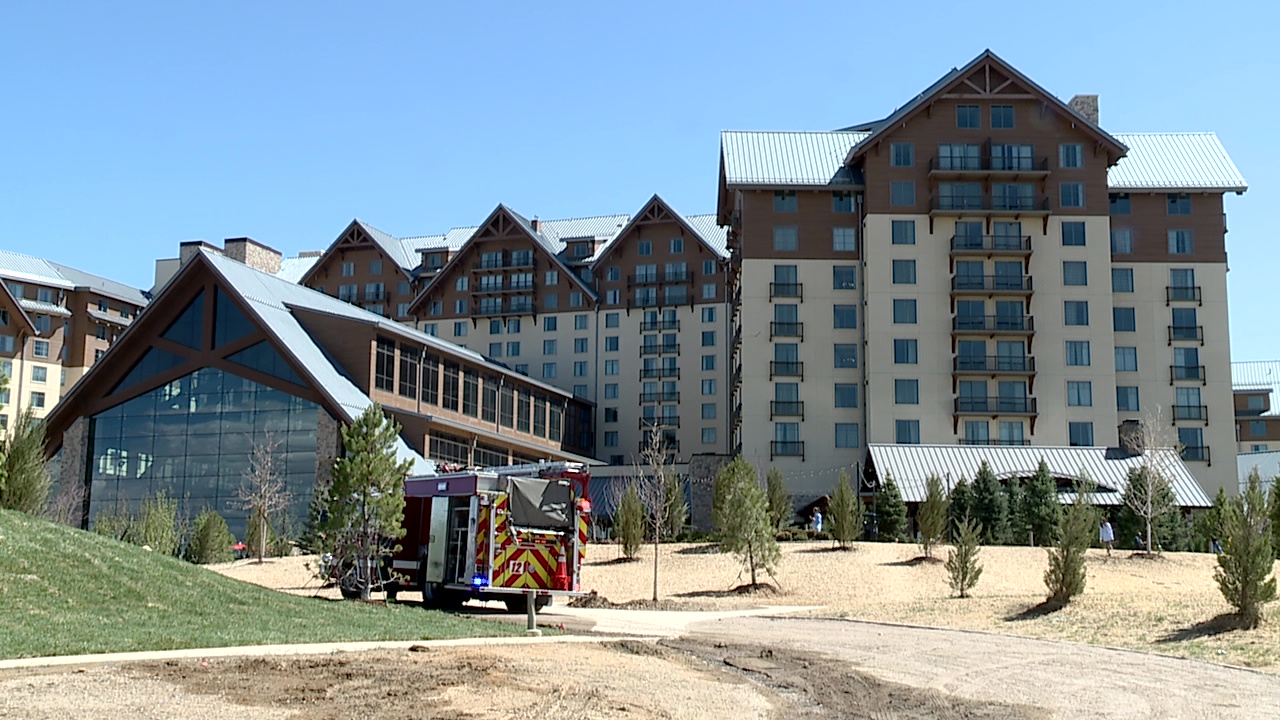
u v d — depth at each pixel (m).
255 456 66.00
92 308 122.31
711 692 17.05
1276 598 27.09
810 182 83.31
